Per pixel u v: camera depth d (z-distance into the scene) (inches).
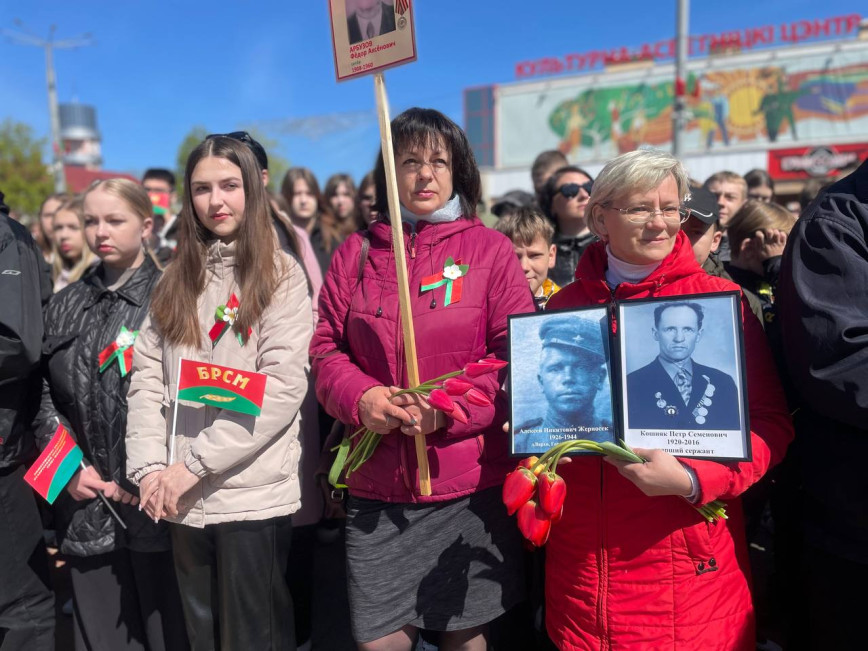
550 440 63.4
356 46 69.9
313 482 97.0
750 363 63.4
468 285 73.5
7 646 93.7
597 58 908.0
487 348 75.2
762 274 123.0
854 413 55.5
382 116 69.0
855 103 760.3
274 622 84.1
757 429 61.5
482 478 73.4
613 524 65.0
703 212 92.6
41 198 899.4
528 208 112.4
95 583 94.0
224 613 81.7
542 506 57.9
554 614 70.6
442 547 73.4
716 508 61.3
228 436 77.9
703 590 63.3
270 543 82.5
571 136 906.1
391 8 66.8
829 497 61.7
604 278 71.6
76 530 91.7
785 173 795.4
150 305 87.1
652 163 62.3
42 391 96.2
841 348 55.6
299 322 84.0
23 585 95.0
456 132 77.4
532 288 110.8
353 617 75.2
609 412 61.6
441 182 76.7
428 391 66.7
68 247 173.5
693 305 59.5
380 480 74.3
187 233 85.4
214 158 82.8
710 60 823.7
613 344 62.9
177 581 88.8
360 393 71.7
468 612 73.2
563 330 64.8
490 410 71.2
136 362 86.3
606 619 65.1
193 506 79.7
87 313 95.5
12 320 84.0
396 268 70.3
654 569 63.4
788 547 80.0
